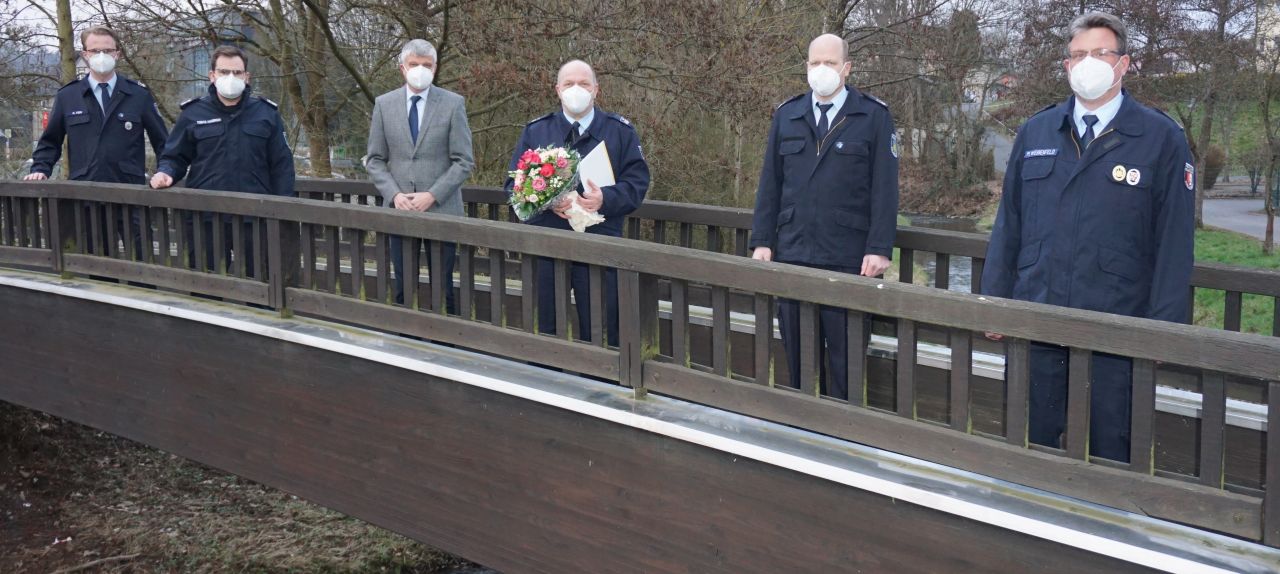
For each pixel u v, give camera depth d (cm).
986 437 269
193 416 478
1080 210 293
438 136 466
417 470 395
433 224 385
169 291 514
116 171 576
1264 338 220
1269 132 1805
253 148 516
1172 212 281
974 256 412
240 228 462
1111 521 250
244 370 452
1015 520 255
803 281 290
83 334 525
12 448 921
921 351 405
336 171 1434
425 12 1002
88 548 803
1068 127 300
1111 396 296
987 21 1598
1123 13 1658
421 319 394
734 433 311
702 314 491
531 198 382
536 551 362
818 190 380
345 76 1193
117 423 511
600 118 420
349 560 820
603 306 348
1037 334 251
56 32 1100
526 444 361
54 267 545
